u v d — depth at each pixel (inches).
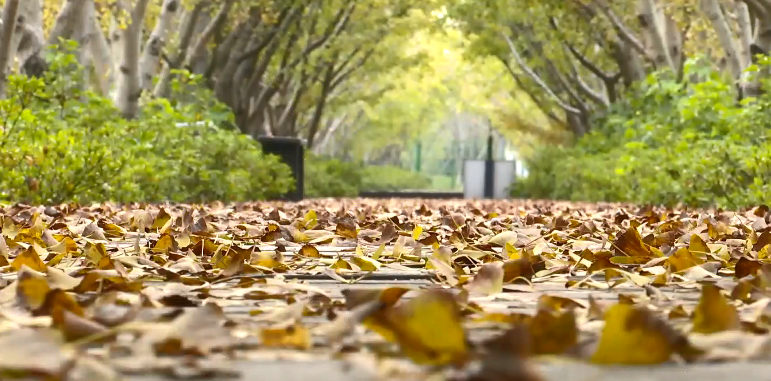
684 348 68.4
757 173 526.3
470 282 126.9
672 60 1032.8
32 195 471.8
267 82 1446.9
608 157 1072.2
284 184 893.2
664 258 162.2
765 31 760.3
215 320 79.6
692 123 698.8
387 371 63.2
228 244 211.6
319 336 81.7
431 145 4596.5
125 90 772.6
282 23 1222.9
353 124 2758.4
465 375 56.8
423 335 65.7
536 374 55.7
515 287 136.0
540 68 1590.8
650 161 732.7
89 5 830.5
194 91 916.0
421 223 348.8
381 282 149.5
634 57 1182.9
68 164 483.8
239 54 1142.3
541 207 633.6
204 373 64.2
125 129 631.2
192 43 1126.4
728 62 807.7
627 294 120.8
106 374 61.4
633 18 1100.5
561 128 1772.9
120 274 132.0
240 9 1077.1
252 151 832.9
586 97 1566.2
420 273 161.3
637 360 67.3
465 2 1344.7
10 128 486.3
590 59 1438.2
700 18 975.0
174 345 70.8
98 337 75.1
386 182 2640.3
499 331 86.9
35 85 478.0
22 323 86.5
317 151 2662.4
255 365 68.6
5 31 556.1
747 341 73.9
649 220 354.3
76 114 593.9
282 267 163.2
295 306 98.5
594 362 67.7
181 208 489.7
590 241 230.4
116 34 991.0
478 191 1696.6
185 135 707.4
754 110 631.2
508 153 4621.1
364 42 1518.2
